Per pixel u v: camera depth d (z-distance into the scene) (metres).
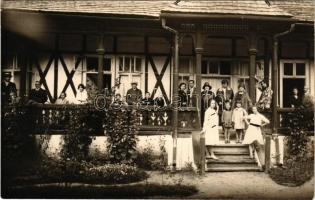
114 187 12.84
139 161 13.34
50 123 13.34
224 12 13.95
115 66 15.52
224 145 13.81
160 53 15.60
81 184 12.89
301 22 14.90
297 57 15.93
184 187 12.97
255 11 14.12
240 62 15.72
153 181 12.99
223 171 13.29
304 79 15.80
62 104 13.46
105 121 13.46
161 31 15.09
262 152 13.62
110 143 13.34
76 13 14.45
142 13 14.73
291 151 13.78
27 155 13.11
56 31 14.59
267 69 15.49
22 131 13.20
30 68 14.59
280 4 15.29
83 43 15.24
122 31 14.89
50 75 14.94
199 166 13.34
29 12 14.19
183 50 15.56
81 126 13.37
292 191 13.19
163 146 13.51
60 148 13.24
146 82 15.52
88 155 13.30
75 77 15.10
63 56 15.10
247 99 14.06
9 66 14.16
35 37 14.63
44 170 12.95
